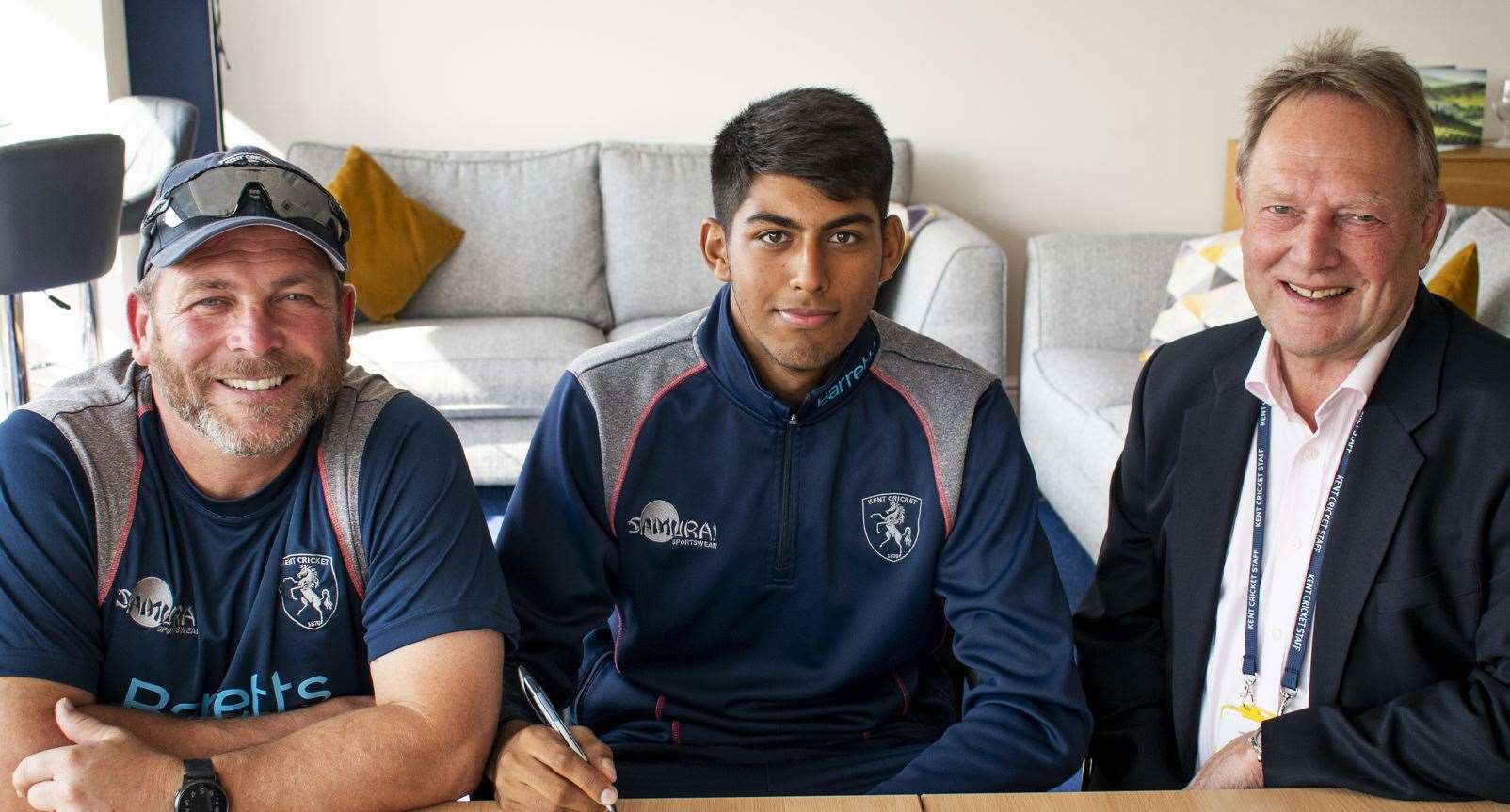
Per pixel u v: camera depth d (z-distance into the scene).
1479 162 3.96
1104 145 4.46
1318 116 1.30
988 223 4.51
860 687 1.56
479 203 3.97
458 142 4.31
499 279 3.96
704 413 1.49
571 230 3.99
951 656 1.65
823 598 1.52
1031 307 3.65
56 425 1.28
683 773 1.50
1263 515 1.44
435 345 3.54
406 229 3.83
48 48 4.13
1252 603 1.43
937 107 4.41
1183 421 1.51
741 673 1.54
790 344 1.39
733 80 4.34
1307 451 1.40
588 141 4.30
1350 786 1.22
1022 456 1.51
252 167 1.28
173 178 1.29
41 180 2.94
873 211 1.36
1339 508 1.35
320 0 4.17
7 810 1.19
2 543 1.25
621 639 1.55
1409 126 1.29
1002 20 4.34
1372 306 1.31
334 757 1.17
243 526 1.30
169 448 1.30
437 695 1.25
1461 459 1.30
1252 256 1.37
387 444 1.34
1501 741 1.17
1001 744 1.39
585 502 1.49
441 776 1.22
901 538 1.51
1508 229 2.58
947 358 1.54
